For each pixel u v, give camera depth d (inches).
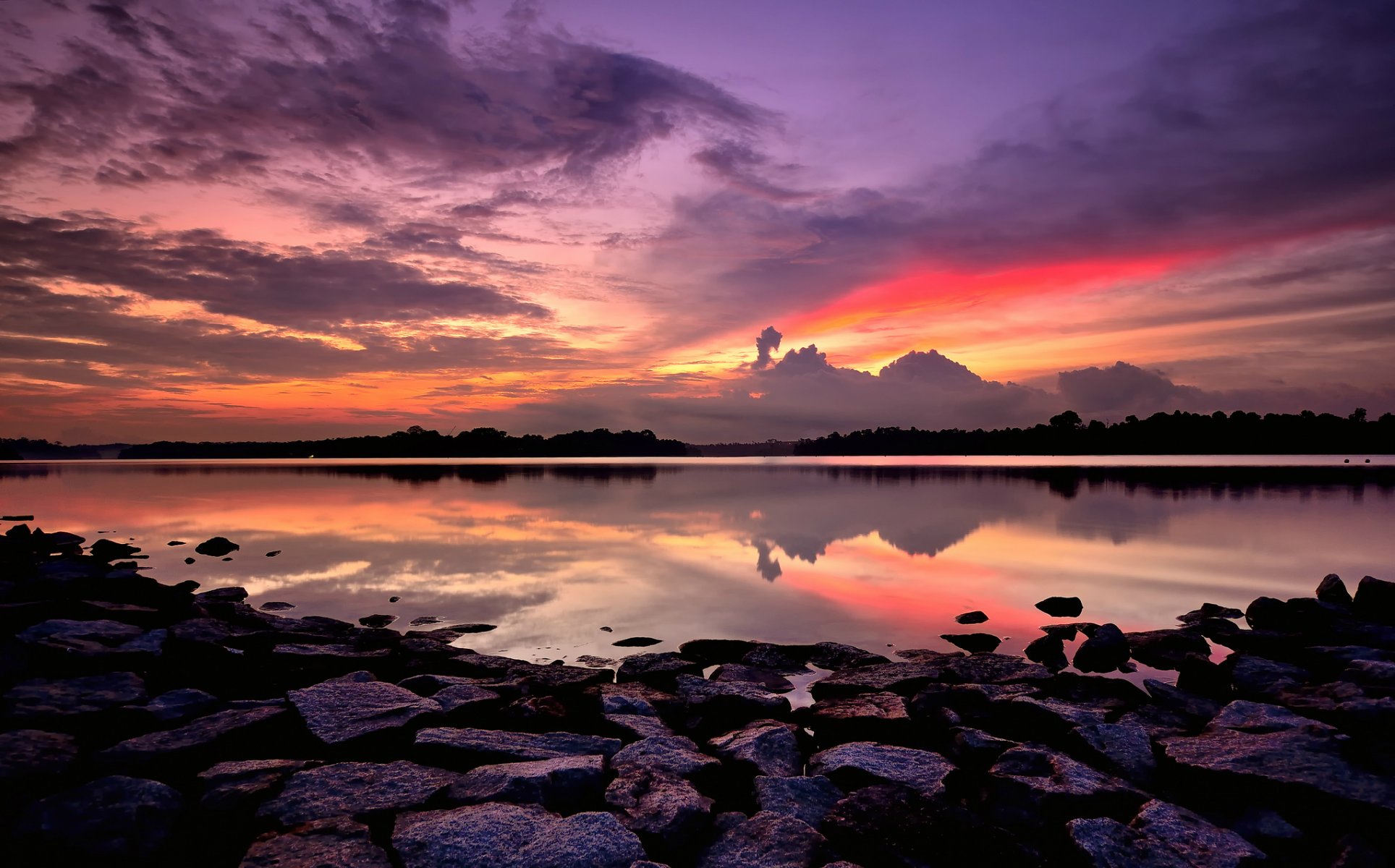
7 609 489.4
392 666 439.8
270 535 1092.5
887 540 1016.9
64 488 2295.8
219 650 442.6
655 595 670.5
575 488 2176.4
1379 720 297.4
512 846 213.5
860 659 457.1
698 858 225.8
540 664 443.8
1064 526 1150.3
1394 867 217.3
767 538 1026.7
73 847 219.0
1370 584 534.0
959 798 270.7
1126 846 218.4
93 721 314.0
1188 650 474.0
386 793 252.5
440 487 2279.8
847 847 225.3
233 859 221.8
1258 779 256.7
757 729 327.0
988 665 430.0
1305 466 3595.0
